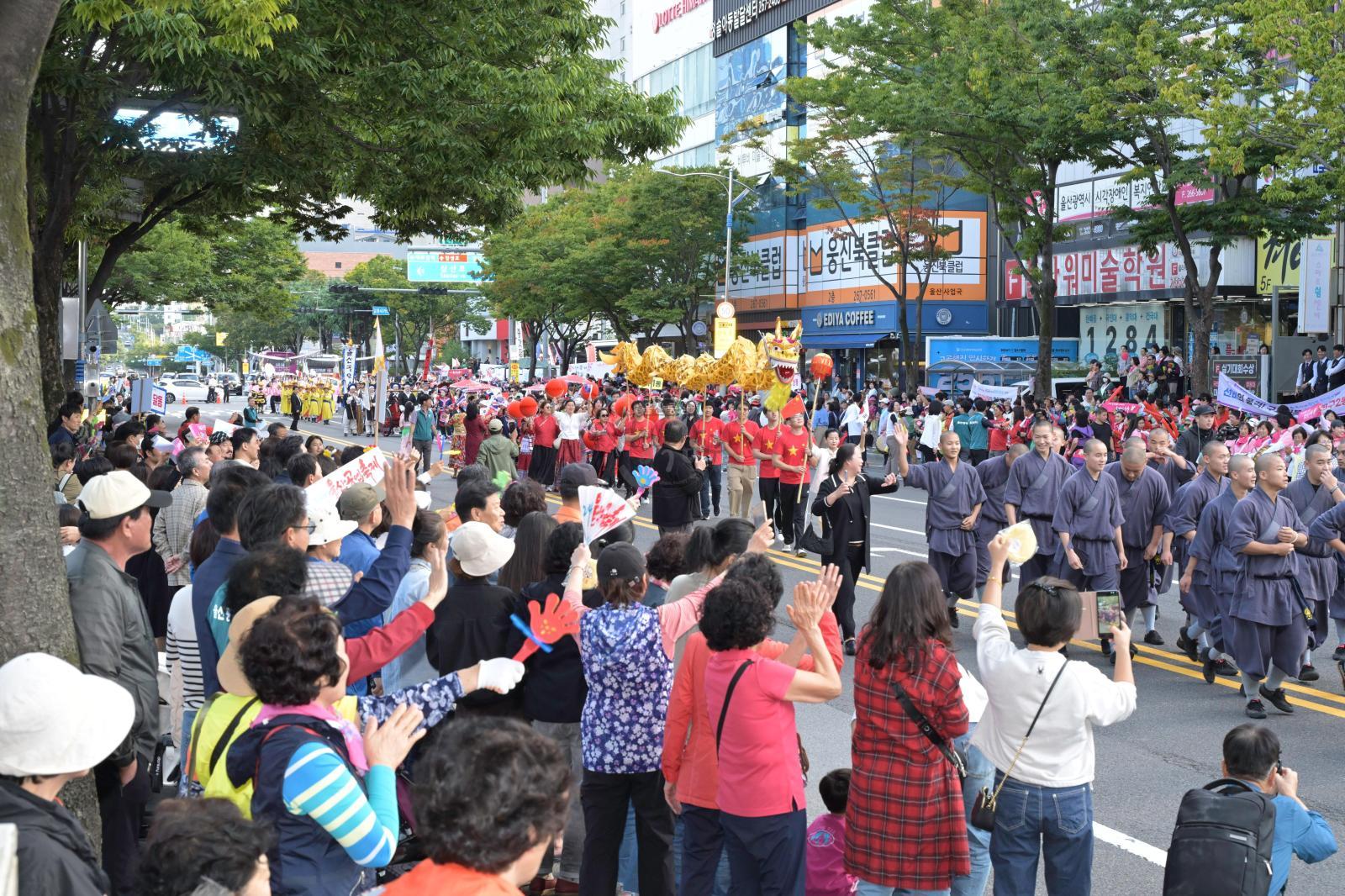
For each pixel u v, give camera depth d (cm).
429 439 2803
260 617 369
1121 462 1110
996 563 527
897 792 478
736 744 460
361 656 454
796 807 463
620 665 512
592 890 524
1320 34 1984
